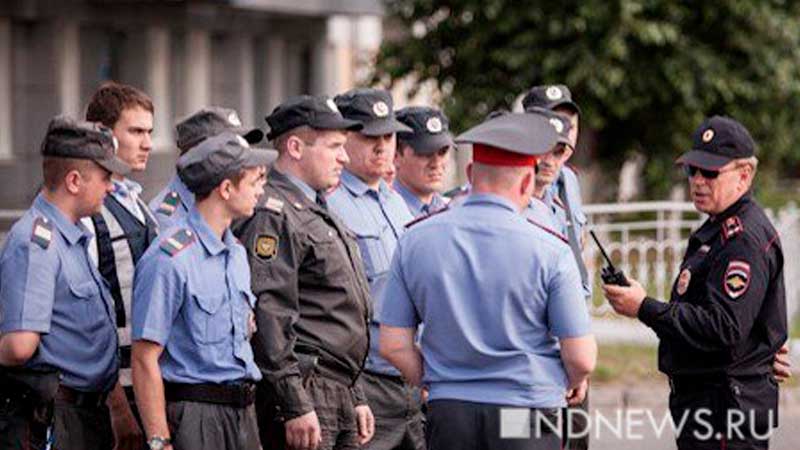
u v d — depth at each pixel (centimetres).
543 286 1530
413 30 5328
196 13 5544
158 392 1612
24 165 4881
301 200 1823
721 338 1673
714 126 1719
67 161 1647
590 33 4850
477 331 1543
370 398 1966
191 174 1639
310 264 1814
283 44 6269
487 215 1545
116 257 1775
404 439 1998
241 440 1658
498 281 1533
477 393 1545
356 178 1997
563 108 2116
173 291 1617
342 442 1869
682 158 1727
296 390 1752
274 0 5438
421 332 1647
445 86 5222
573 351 1530
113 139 1673
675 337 1689
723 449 1722
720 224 1711
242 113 5991
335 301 1833
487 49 5078
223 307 1645
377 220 1992
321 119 1830
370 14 5788
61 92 4947
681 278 1728
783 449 2681
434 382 1566
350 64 6669
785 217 4075
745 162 1711
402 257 1577
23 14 4794
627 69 4950
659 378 3231
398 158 2108
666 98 5044
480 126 1559
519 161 1541
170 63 5553
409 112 2106
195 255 1634
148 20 5300
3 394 1644
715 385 1714
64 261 1650
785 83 5097
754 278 1678
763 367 1719
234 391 1652
